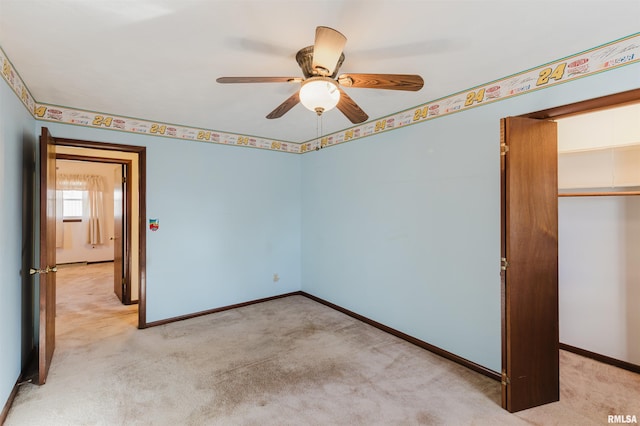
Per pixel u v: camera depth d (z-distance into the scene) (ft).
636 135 8.91
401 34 5.83
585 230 9.77
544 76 7.12
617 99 6.14
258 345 10.03
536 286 7.11
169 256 12.07
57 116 9.80
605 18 5.36
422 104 9.78
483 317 8.36
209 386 7.72
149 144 11.57
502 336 6.98
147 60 6.84
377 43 6.16
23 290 8.30
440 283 9.41
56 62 6.89
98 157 13.69
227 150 13.43
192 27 5.58
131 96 9.05
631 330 8.91
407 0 4.83
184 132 12.32
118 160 14.12
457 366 8.72
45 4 4.88
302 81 5.79
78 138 10.18
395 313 10.85
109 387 7.66
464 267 8.79
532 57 6.79
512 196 6.89
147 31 5.70
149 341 10.31
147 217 11.57
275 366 8.70
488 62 7.02
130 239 14.30
